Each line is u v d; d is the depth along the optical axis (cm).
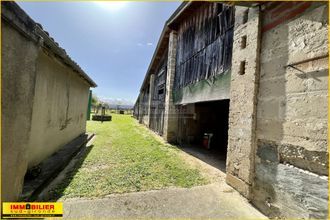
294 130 221
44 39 287
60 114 518
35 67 244
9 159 202
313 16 205
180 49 756
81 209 250
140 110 1852
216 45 480
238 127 318
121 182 345
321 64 194
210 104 828
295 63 224
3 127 187
